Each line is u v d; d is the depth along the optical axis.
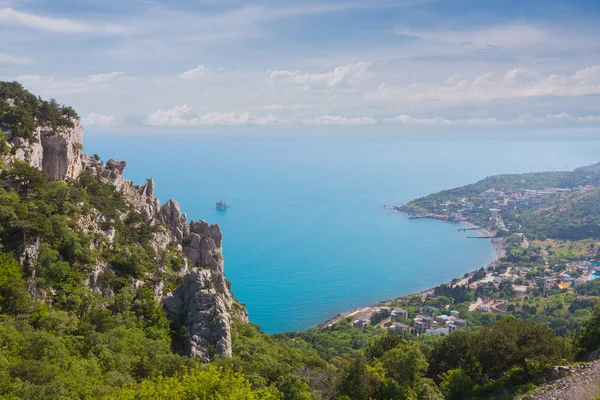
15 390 67.38
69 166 143.75
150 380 86.69
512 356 91.62
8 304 95.88
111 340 98.88
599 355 85.69
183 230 165.75
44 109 145.00
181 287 132.62
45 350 82.31
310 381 100.44
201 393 72.12
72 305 105.44
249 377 93.81
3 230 103.31
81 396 72.25
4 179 118.44
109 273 121.19
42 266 106.50
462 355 104.56
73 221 121.12
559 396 69.62
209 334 119.44
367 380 89.62
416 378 91.44
